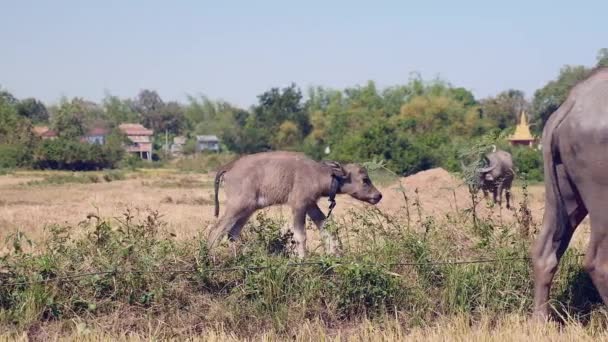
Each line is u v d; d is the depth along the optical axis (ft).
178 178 229.45
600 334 33.68
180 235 55.93
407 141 201.36
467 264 39.32
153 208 102.12
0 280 37.35
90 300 37.27
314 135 344.90
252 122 394.73
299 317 36.83
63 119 391.24
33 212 96.58
